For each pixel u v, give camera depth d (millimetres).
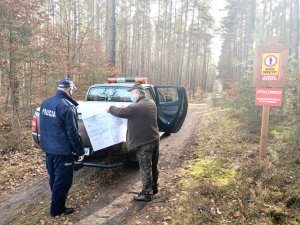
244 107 9352
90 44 14227
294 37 15930
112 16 13984
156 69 45500
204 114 15867
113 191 5348
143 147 4781
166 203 4805
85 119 5070
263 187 4844
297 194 4484
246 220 4117
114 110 4762
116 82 8211
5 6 9086
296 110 7250
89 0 28406
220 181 5328
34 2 10234
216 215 4285
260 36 8891
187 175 5852
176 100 7879
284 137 6840
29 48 10156
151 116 4801
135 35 42844
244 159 6344
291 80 8078
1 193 5547
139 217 4430
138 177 5965
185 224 4125
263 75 5898
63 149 4434
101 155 5355
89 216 4527
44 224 4375
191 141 8781
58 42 11883
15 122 10109
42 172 6582
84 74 12625
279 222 4105
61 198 4527
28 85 10648
